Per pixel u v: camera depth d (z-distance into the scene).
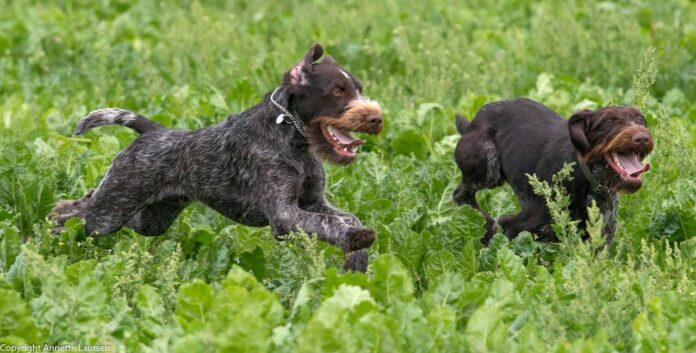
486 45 22.50
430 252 11.48
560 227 11.62
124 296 10.05
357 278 9.61
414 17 24.30
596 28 21.11
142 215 12.80
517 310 9.53
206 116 18.30
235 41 22.34
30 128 17.94
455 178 14.72
